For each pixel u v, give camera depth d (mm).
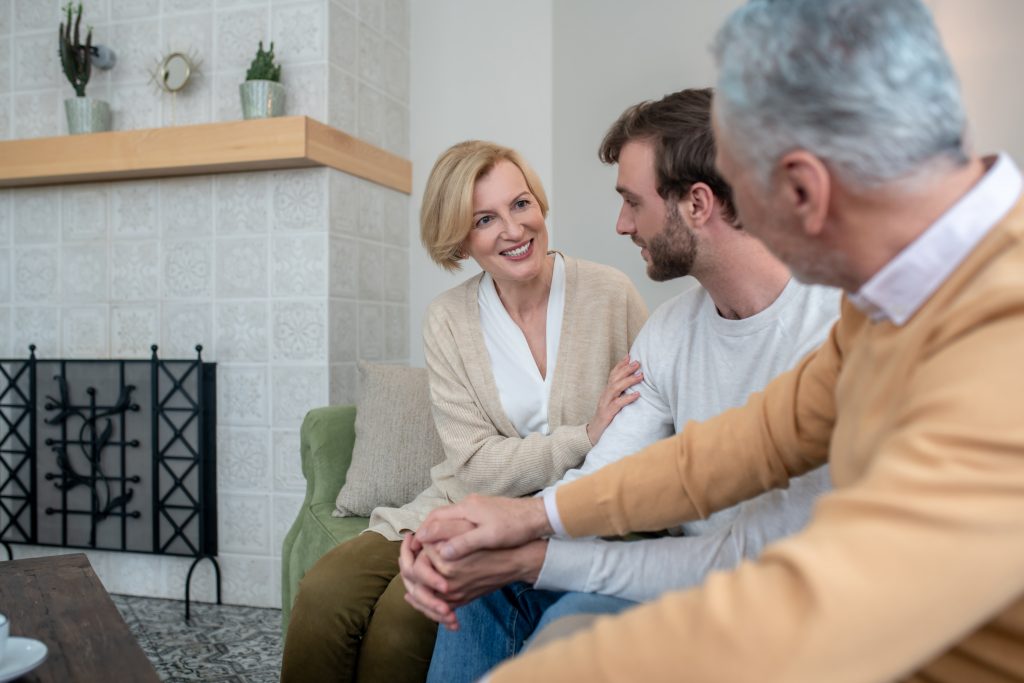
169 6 2887
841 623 489
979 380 519
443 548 1018
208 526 2816
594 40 3104
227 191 2826
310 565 2088
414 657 1534
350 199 2867
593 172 3104
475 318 1870
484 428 1801
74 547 2941
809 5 600
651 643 542
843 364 840
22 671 989
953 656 605
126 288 2943
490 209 1762
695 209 1163
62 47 2824
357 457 2182
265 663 2293
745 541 1057
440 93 3283
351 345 2879
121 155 2764
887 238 619
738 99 631
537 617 1245
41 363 2977
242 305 2822
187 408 2811
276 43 2789
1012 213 600
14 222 3068
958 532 488
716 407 1267
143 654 1104
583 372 1791
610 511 1006
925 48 585
